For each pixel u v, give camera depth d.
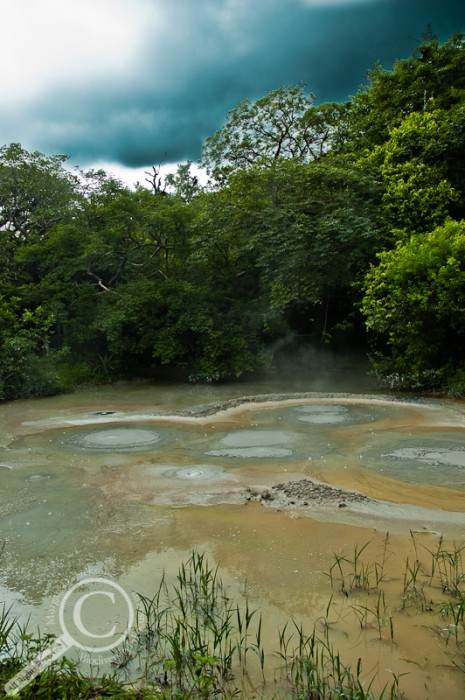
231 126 22.45
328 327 19.86
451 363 13.41
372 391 14.52
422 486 6.46
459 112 14.74
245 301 17.91
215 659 2.96
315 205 15.71
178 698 2.84
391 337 14.25
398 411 11.04
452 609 3.65
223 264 17.97
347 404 11.91
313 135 22.23
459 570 4.32
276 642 3.45
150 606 3.74
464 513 5.57
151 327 17.73
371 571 4.34
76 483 6.85
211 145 22.67
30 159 21.66
